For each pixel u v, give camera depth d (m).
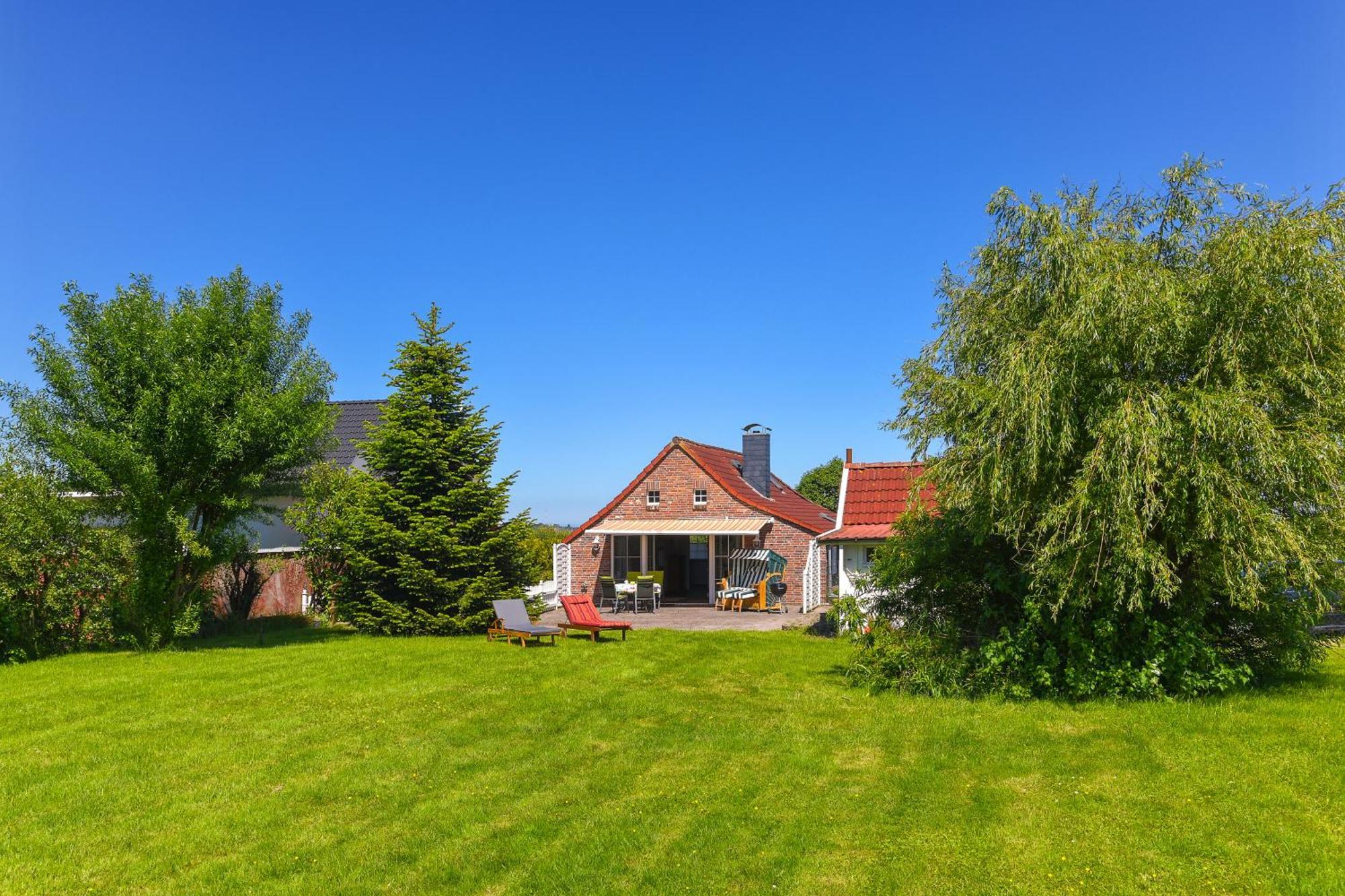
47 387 18.97
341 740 11.39
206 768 10.22
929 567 13.98
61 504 18.61
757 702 13.55
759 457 39.12
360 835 8.19
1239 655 12.95
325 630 24.84
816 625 24.73
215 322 20.20
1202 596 12.03
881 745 10.66
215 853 7.82
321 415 21.64
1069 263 12.00
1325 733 10.05
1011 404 11.59
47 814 8.72
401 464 23.53
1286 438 10.83
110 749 10.94
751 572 33.81
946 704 12.73
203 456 19.45
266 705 13.42
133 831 8.28
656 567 36.72
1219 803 8.09
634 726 12.10
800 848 7.61
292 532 30.75
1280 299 10.92
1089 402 11.54
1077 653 12.45
